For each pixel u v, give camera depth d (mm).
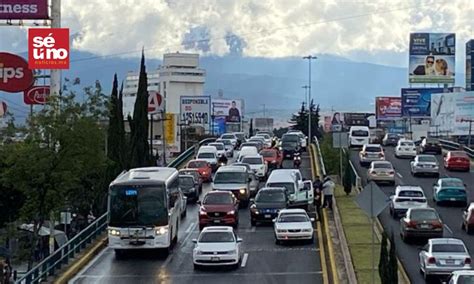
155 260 33406
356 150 89000
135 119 62438
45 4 50688
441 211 48281
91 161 40625
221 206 41094
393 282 23250
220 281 28766
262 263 32188
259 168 59281
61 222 48188
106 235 38875
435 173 64812
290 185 45688
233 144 82688
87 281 29172
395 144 94625
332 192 45250
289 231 36188
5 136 39656
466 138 110750
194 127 114438
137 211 33844
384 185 59750
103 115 42469
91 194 48562
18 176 38625
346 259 30969
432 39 129625
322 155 70312
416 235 36844
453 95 110812
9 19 50812
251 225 42469
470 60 128000
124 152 54938
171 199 35500
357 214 42656
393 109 150625
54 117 39500
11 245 43781
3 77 53156
